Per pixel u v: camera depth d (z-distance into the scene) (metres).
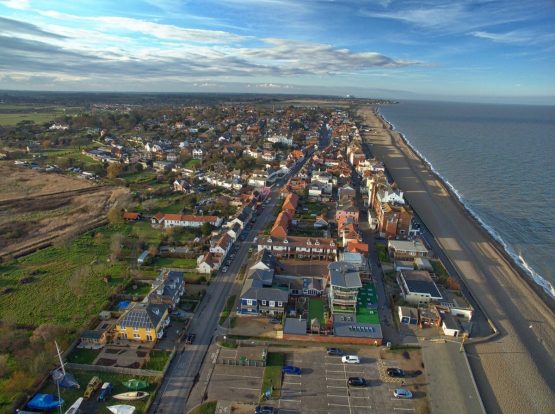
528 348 88.62
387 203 149.38
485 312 101.44
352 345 85.44
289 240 125.81
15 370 74.31
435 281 113.00
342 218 149.50
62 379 72.00
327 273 113.88
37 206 167.25
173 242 131.00
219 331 88.75
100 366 76.12
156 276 110.56
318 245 122.81
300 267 117.81
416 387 74.62
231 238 131.62
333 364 79.69
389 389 73.88
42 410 65.75
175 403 68.88
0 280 107.12
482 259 131.00
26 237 137.00
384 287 109.69
